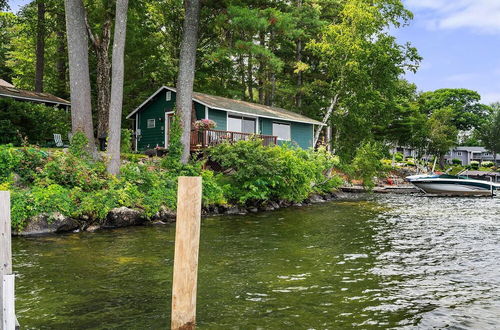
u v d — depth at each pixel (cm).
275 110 3159
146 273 735
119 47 1642
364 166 3022
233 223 1425
